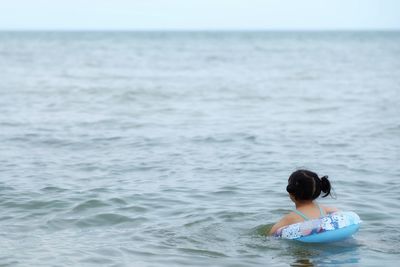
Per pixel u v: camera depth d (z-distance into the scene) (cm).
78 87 2972
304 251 711
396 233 786
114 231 803
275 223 811
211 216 866
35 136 1542
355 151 1370
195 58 6556
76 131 1631
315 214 752
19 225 827
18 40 15575
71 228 817
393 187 1043
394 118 1903
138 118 1906
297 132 1634
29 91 2744
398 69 4641
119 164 1229
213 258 695
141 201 947
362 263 675
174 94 2686
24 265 669
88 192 995
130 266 668
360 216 867
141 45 11525
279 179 1099
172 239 766
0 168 1178
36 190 1007
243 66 5088
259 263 678
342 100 2469
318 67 4941
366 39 18475
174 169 1186
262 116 1975
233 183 1069
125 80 3509
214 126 1742
